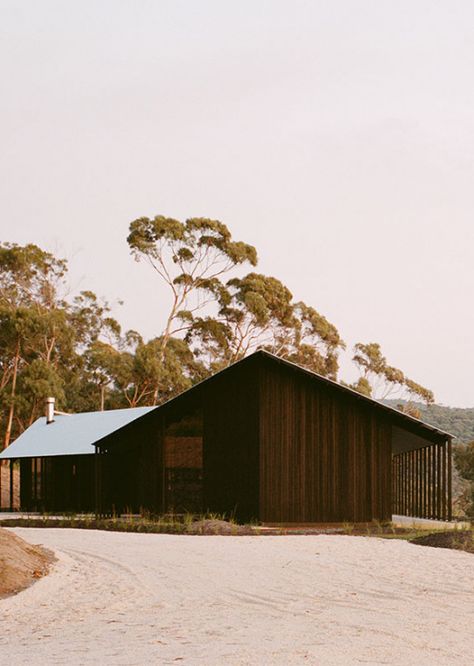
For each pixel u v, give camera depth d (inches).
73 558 586.6
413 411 2679.6
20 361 2320.4
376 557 593.9
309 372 957.8
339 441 978.1
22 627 366.3
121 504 1184.2
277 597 428.5
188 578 497.4
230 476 971.3
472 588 454.0
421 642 314.0
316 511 959.6
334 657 284.5
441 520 1007.0
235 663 274.1
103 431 1314.0
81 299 2514.8
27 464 1434.5
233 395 983.6
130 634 336.8
